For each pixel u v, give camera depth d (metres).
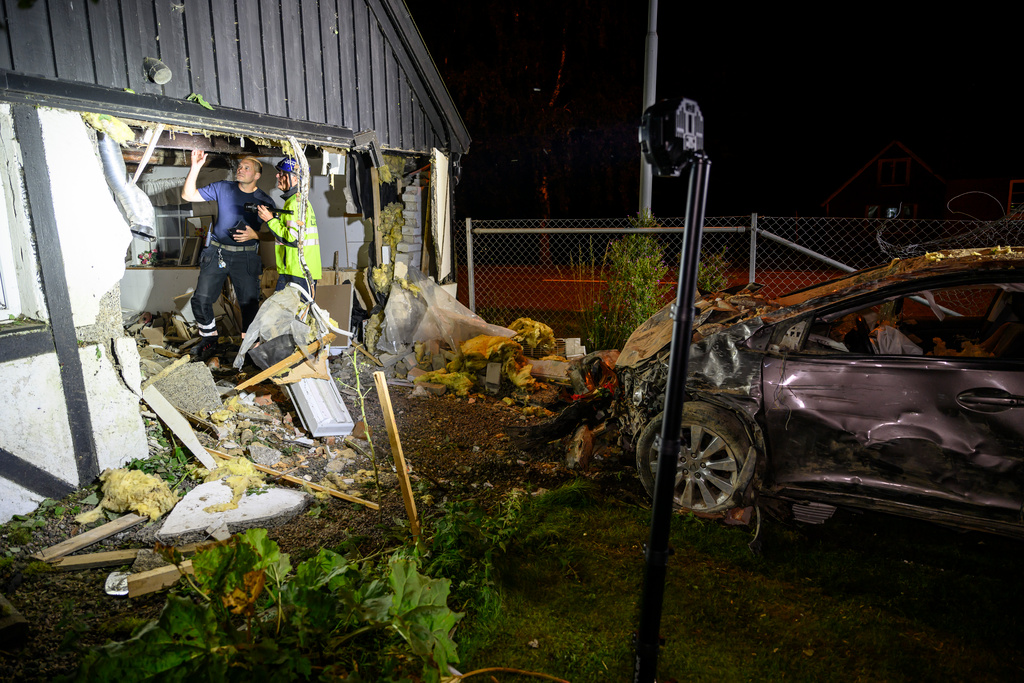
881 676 2.65
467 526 3.47
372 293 7.51
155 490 3.77
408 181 8.12
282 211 5.98
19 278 3.62
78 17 3.89
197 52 4.88
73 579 3.13
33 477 3.61
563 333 10.34
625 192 22.00
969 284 3.38
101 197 3.94
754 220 7.30
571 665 2.68
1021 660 2.74
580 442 4.69
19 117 3.45
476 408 6.05
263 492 4.00
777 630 2.94
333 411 5.20
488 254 24.09
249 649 2.10
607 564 3.43
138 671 1.99
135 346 4.17
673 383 1.83
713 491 4.00
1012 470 3.16
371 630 2.46
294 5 5.93
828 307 3.60
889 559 3.48
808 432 3.55
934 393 3.28
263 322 5.29
